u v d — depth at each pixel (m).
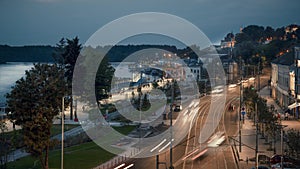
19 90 47.44
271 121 69.25
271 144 65.81
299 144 51.88
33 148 47.94
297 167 50.34
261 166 50.59
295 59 99.75
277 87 124.88
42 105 47.66
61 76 52.38
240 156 59.69
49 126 48.25
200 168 52.81
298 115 94.38
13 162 57.22
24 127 47.41
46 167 49.69
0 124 65.19
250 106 95.00
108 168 52.81
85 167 53.34
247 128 83.62
